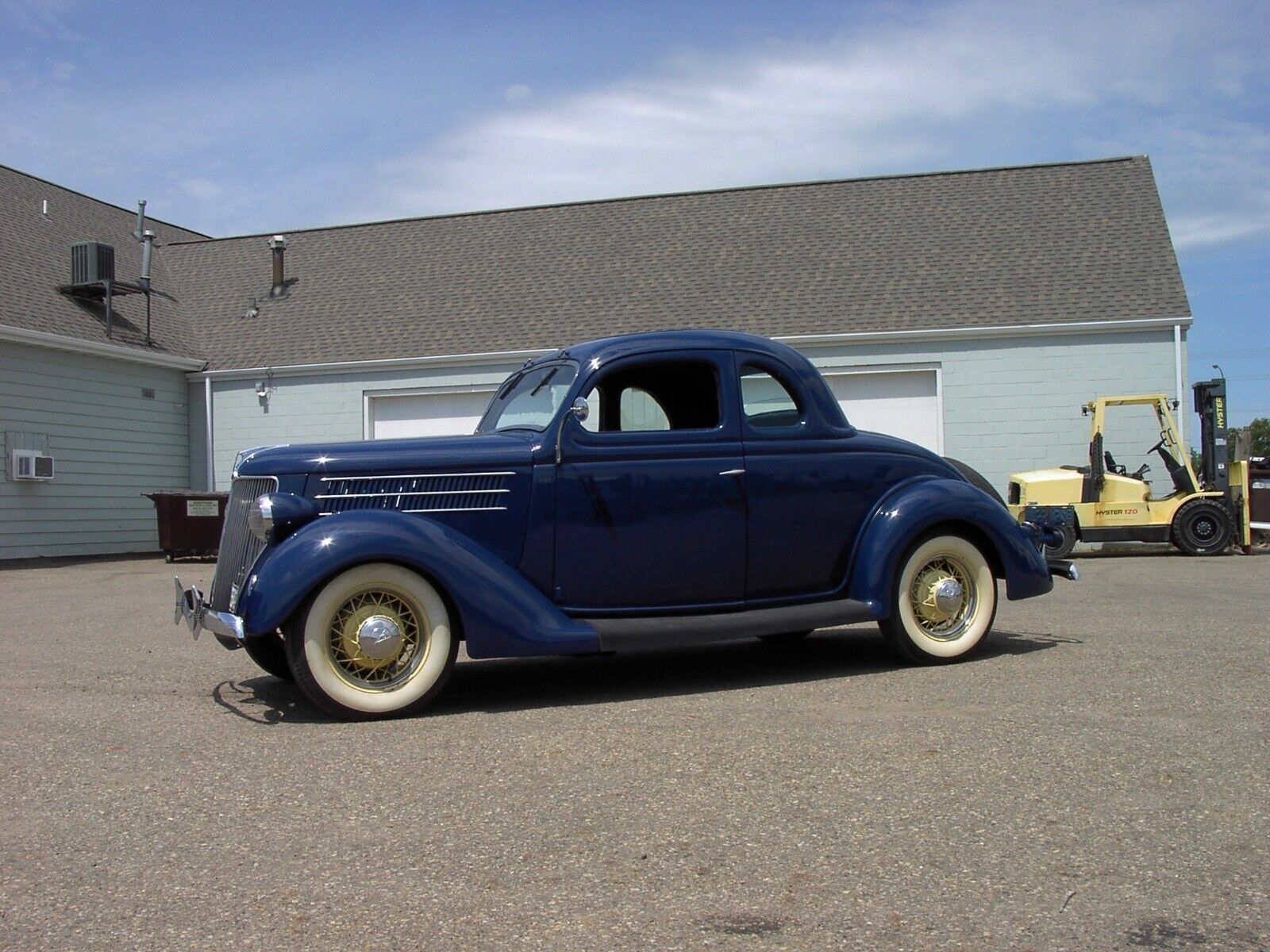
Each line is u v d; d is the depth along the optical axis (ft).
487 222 77.25
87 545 60.34
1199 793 12.96
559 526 19.36
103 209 77.41
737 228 70.18
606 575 19.67
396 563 17.95
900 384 58.65
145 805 13.51
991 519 21.50
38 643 27.48
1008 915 9.93
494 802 13.24
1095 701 17.38
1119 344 56.34
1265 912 9.91
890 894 10.39
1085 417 56.49
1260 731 15.47
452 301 68.54
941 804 12.74
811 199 71.67
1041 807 12.58
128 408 63.36
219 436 67.10
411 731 16.96
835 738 15.60
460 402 63.67
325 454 18.89
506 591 18.49
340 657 17.80
